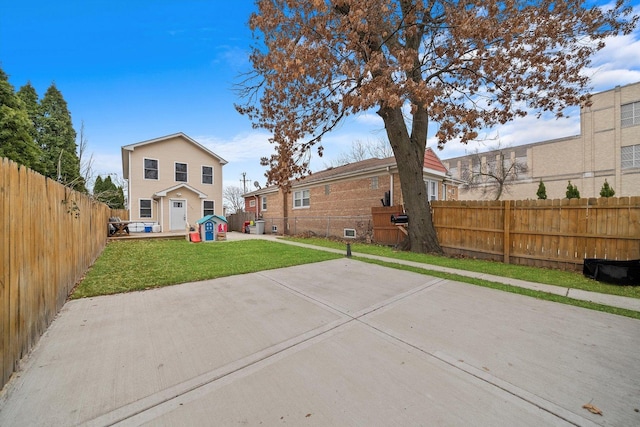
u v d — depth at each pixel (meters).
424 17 6.95
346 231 13.16
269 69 7.67
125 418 1.73
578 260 5.85
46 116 17.66
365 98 5.54
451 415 1.73
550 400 1.87
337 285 4.77
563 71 7.71
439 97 6.88
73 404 1.86
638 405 1.82
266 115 8.62
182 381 2.12
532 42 6.99
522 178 25.84
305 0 5.95
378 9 5.96
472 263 6.70
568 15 6.84
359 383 2.07
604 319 3.25
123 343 2.72
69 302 3.91
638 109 19.89
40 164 12.57
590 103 8.09
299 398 1.91
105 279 5.10
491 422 1.67
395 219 8.86
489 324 3.12
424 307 3.69
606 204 5.52
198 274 5.47
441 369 2.25
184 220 17.47
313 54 5.66
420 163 8.59
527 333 2.89
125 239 11.81
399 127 8.25
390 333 2.92
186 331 2.98
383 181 11.59
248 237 14.23
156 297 4.13
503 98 8.53
